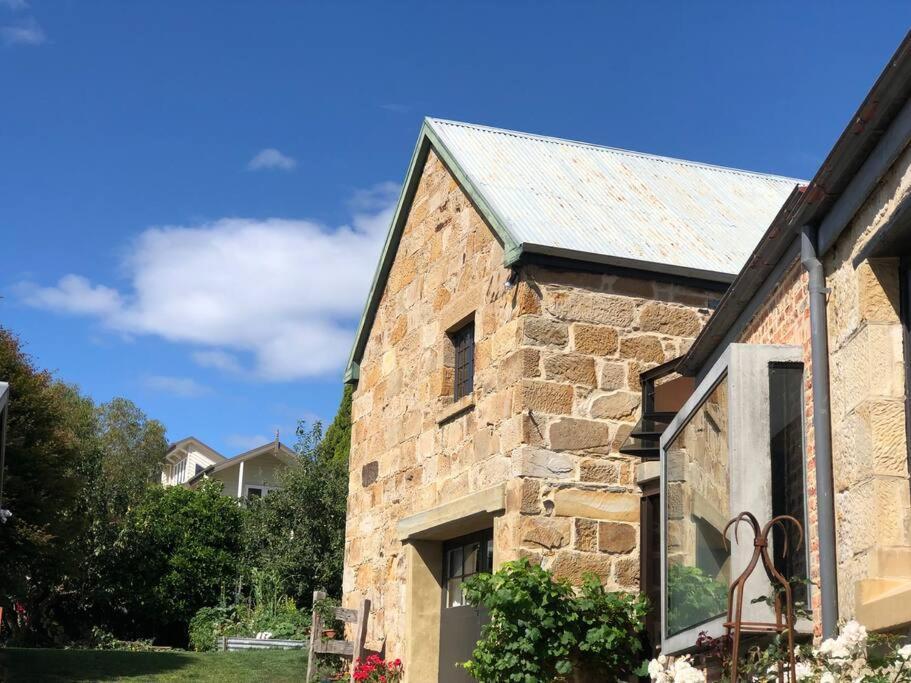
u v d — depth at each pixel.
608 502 9.55
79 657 16.67
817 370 5.82
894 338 5.29
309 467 25.59
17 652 16.86
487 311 10.45
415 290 12.39
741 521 6.02
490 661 8.91
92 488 27.67
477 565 10.71
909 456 5.16
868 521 5.21
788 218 6.11
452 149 11.63
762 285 7.02
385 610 12.02
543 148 12.45
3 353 20.23
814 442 5.82
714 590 6.55
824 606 5.52
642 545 9.49
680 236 10.84
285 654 18.34
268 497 26.09
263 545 26.59
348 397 27.12
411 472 11.81
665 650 7.81
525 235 9.79
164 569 28.23
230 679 15.45
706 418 6.94
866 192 5.30
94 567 26.94
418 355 12.05
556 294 9.84
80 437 30.75
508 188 10.91
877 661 4.91
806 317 6.19
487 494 9.77
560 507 9.39
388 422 12.70
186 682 15.00
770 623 5.86
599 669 8.98
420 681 11.07
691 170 13.09
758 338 7.20
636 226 10.81
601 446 9.65
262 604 25.36
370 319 13.73
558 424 9.57
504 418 9.81
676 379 9.40
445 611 11.27
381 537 12.41
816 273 5.91
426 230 12.30
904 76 4.72
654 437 9.20
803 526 6.02
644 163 12.91
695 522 7.18
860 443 5.32
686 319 10.20
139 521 28.28
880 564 5.09
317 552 24.98
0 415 11.34
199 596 28.55
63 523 20.83
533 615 8.84
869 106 4.95
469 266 10.99
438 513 10.76
